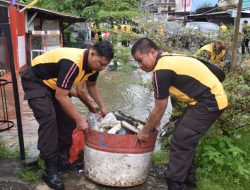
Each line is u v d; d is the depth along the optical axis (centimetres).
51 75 398
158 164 479
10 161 458
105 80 1184
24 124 678
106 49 374
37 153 502
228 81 480
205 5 2888
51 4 2284
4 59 1148
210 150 452
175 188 383
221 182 436
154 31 653
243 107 477
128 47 771
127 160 391
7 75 1141
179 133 372
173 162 378
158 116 366
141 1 2158
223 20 2073
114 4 1747
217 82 373
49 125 393
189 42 654
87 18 1981
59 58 387
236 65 539
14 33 1262
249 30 708
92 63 382
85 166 417
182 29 667
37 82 399
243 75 525
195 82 363
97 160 398
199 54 574
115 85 1095
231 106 474
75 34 2600
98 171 402
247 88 477
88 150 405
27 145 546
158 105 361
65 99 383
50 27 1881
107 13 1487
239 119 494
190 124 368
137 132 409
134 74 1235
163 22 679
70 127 444
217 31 691
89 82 443
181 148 374
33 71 400
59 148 449
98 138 392
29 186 404
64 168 450
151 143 400
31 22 1656
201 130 370
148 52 366
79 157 464
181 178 379
